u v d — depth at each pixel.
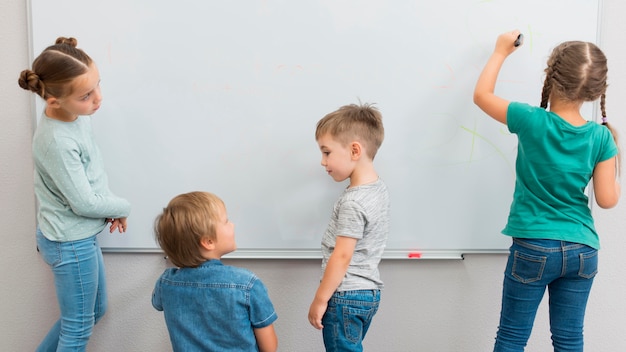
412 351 1.72
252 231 1.61
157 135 1.56
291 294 1.67
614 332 1.74
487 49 1.56
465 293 1.70
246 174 1.59
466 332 1.72
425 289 1.70
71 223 1.38
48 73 1.21
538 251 1.34
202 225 1.17
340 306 1.34
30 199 1.60
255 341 1.23
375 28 1.54
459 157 1.61
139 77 1.53
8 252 1.62
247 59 1.54
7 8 1.51
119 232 1.59
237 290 1.18
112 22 1.50
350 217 1.30
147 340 1.68
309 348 1.71
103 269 1.54
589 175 1.35
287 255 1.63
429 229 1.64
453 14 1.55
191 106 1.55
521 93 1.59
